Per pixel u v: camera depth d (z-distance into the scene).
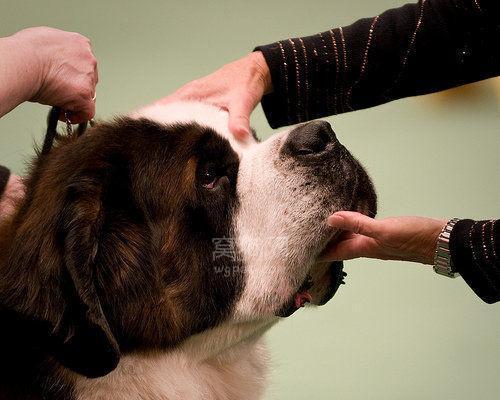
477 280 4.20
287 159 4.35
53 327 3.92
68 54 4.51
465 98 9.60
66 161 4.28
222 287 4.35
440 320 7.61
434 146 9.03
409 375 7.09
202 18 9.89
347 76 5.23
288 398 6.83
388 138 9.12
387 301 7.90
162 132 4.39
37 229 4.05
